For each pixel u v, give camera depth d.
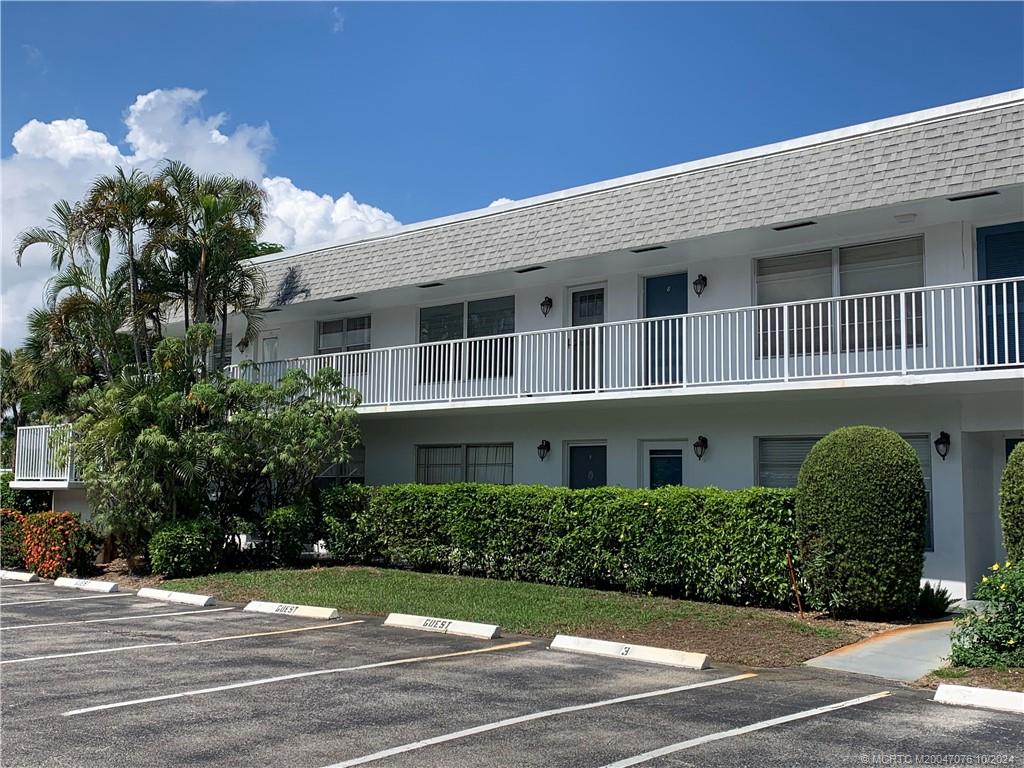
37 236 21.22
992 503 14.88
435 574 17.08
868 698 8.32
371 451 21.97
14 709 7.71
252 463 18.56
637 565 14.26
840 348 14.92
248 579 16.66
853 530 12.05
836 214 13.98
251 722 7.29
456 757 6.37
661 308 17.66
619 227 16.53
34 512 23.61
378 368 20.66
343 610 13.73
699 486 16.64
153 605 14.81
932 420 14.26
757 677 9.31
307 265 22.08
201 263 20.98
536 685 8.74
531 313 19.33
